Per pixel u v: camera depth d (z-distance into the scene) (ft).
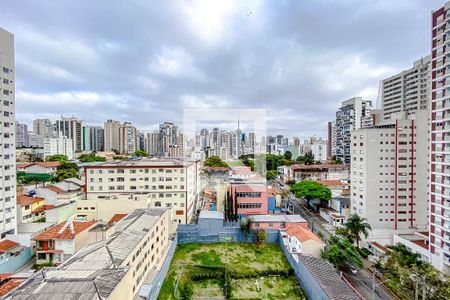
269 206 196.34
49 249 107.86
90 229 118.93
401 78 303.48
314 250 114.93
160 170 173.68
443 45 112.98
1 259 106.32
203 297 95.14
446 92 111.45
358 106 377.30
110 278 61.93
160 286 96.84
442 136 113.19
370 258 129.39
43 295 53.93
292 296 97.04
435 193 116.47
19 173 257.14
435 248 115.55
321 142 524.11
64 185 189.06
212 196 174.50
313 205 220.23
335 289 85.05
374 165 165.68
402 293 96.48
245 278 107.45
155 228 107.34
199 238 138.41
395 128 165.68
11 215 135.03
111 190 173.17
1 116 130.41
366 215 165.78
